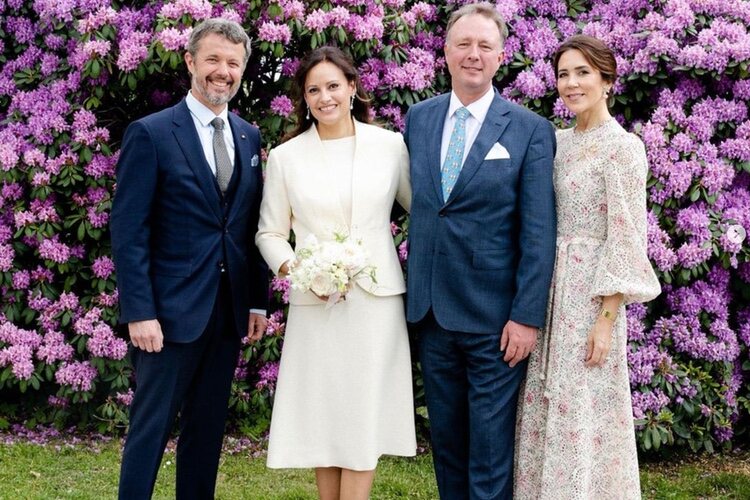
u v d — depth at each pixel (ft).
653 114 13.05
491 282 8.69
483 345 8.73
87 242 14.33
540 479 8.93
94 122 13.58
